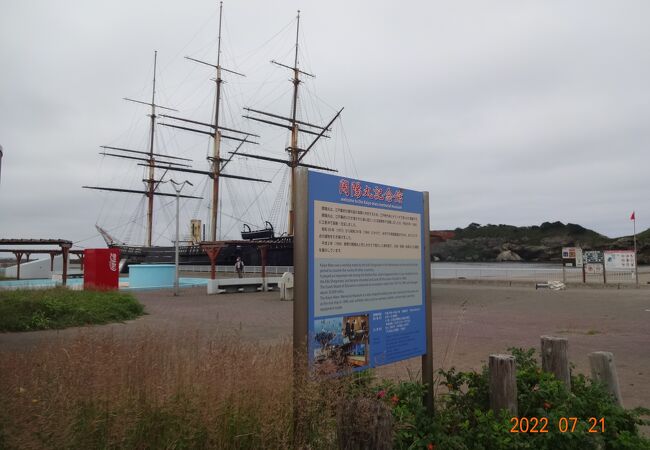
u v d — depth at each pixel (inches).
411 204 202.7
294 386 152.0
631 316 644.1
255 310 783.7
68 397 144.6
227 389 146.7
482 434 158.9
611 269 1244.5
